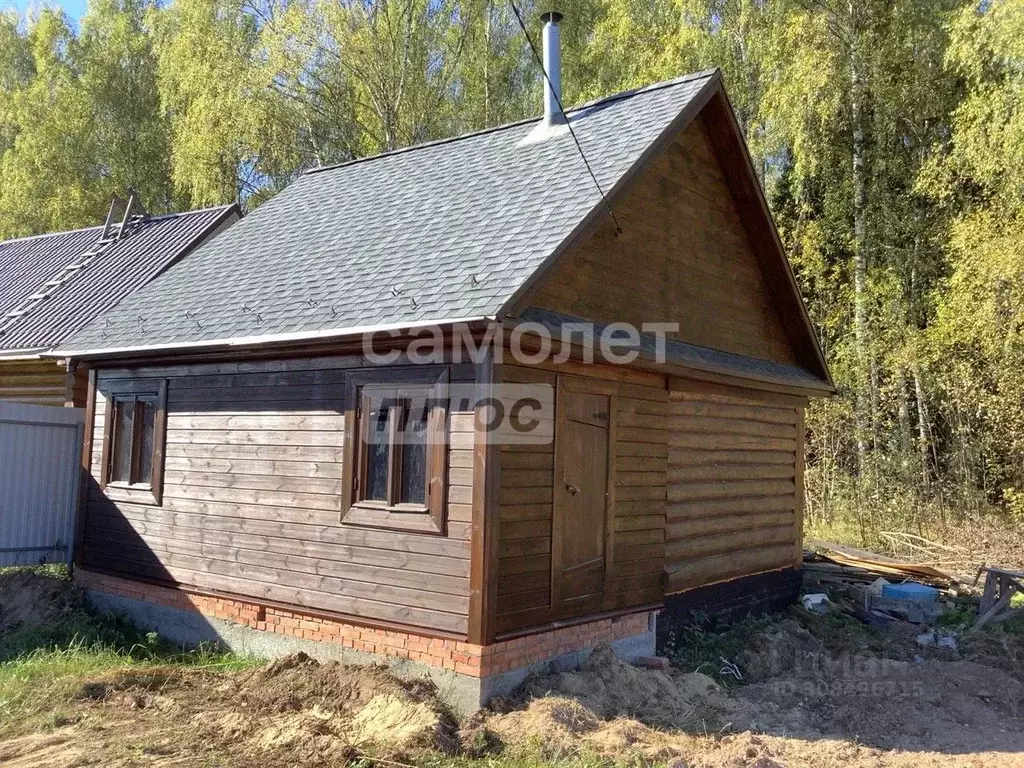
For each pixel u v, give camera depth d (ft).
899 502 60.75
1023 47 49.21
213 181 77.66
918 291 64.80
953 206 61.67
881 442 65.21
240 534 29.78
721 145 35.45
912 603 37.50
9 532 36.14
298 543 27.99
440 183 34.73
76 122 94.94
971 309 55.16
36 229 94.73
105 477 35.01
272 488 28.96
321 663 26.84
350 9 79.15
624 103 34.65
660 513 30.55
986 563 50.37
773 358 40.16
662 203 32.76
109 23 104.63
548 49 35.53
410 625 24.79
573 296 27.94
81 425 38.63
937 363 60.64
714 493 34.65
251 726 21.59
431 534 24.56
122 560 33.91
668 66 67.36
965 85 61.46
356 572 26.35
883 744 23.59
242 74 76.23
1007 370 54.65
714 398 34.88
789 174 68.08
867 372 64.18
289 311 28.04
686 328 33.76
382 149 82.69
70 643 29.53
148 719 22.43
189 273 36.68
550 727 21.58
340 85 81.76
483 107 89.45
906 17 62.69
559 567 25.79
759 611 37.76
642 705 24.94
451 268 26.21
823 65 61.05
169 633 31.96
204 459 31.24
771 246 37.86
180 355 31.37
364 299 26.48
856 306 64.28
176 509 32.01
